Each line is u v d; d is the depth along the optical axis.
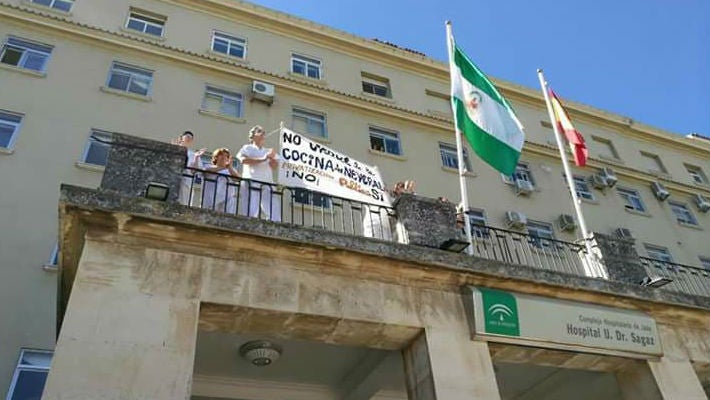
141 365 5.14
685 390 7.75
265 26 17.50
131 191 6.25
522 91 21.17
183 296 5.73
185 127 13.52
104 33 14.28
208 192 7.66
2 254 9.87
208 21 16.59
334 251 6.58
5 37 13.17
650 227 19.45
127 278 5.61
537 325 7.18
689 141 24.23
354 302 6.50
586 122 22.50
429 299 6.96
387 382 8.37
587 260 9.16
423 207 7.98
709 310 8.76
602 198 19.50
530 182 18.41
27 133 11.66
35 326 9.35
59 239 5.86
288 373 8.54
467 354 6.65
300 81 16.45
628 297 8.16
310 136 15.31
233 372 8.33
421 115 17.72
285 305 6.11
